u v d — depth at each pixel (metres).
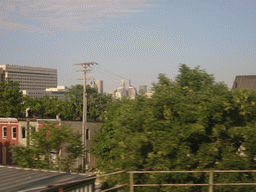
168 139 14.48
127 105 36.22
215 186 13.52
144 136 15.09
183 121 15.33
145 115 16.20
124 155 15.30
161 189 13.83
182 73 18.84
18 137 40.25
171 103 16.08
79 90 71.25
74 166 36.84
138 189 14.09
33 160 21.06
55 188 9.39
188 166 14.29
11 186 9.42
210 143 15.16
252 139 13.80
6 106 62.25
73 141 22.98
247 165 13.84
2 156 41.81
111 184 14.68
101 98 71.56
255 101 15.73
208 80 18.19
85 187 10.92
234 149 14.86
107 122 38.97
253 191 13.24
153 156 14.58
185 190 13.68
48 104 72.25
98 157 39.22
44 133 22.02
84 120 34.12
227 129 15.52
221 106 15.30
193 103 15.89
